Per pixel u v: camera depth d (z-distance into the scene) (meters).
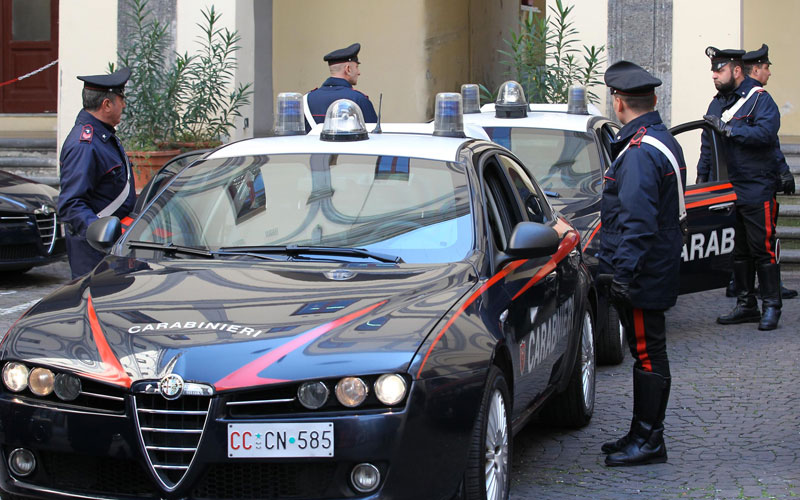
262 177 5.11
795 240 11.79
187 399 3.70
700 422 6.16
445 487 3.84
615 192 5.29
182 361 3.72
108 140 6.16
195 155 7.43
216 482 3.69
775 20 15.41
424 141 5.34
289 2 14.80
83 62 13.19
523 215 5.48
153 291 4.28
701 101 12.16
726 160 8.67
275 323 3.91
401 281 4.31
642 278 5.23
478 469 4.00
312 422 3.65
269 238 4.80
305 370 3.68
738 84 8.67
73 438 3.77
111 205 6.18
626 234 5.11
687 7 12.11
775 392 6.80
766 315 8.74
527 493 4.95
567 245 5.77
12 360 3.94
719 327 8.93
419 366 3.76
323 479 3.69
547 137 8.41
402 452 3.69
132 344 3.83
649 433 5.40
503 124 8.59
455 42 15.66
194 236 4.91
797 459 5.46
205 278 4.40
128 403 3.71
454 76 15.73
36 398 3.88
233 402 3.67
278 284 4.29
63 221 6.05
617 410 6.49
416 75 15.02
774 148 8.62
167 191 5.22
